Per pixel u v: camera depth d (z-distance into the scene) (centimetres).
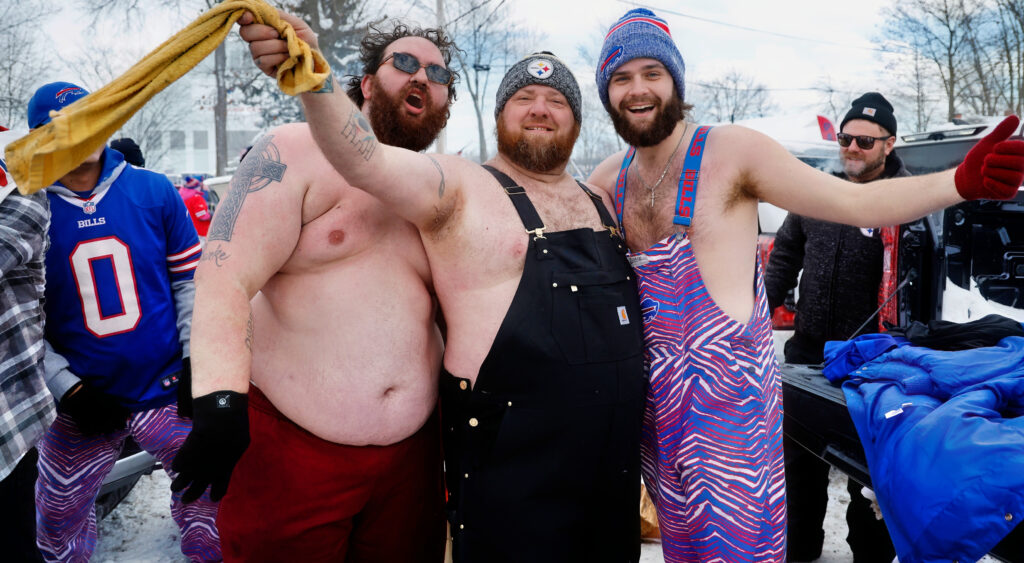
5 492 205
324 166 178
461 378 190
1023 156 169
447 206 180
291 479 186
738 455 199
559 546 190
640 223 221
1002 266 318
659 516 221
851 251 347
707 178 208
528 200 196
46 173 125
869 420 224
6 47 2416
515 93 199
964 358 219
